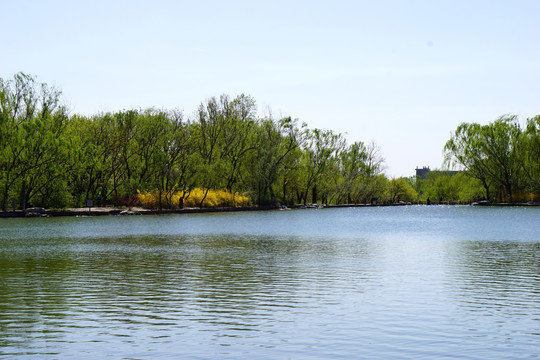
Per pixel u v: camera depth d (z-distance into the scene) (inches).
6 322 507.8
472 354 411.2
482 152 4249.5
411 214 3191.4
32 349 426.0
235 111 3708.2
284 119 3976.4
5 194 2512.3
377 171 5255.9
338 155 4677.7
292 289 671.8
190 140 3368.6
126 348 427.8
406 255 1032.2
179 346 433.4
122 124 3186.5
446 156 4362.7
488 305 576.1
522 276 768.9
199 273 802.2
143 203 3100.4
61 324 501.4
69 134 2775.6
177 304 586.2
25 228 1818.4
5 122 2439.7
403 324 498.3
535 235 1541.6
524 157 4141.2
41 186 2669.8
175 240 1362.0
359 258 984.3
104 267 866.1
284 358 404.5
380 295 631.8
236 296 629.0
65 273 802.2
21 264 901.8
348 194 5246.1
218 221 2321.6
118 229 1782.7
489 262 920.9
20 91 2620.6
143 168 3272.6
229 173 3725.4
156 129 3191.4
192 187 3454.7
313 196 4877.0
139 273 802.2
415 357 404.8
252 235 1544.0
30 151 2485.2
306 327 489.1
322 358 403.9
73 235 1519.4
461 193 5177.2
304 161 4443.9
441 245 1242.0
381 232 1684.3
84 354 413.7
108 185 3336.6
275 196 4244.6
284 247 1190.9
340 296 627.2
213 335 464.1
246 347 430.3
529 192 4293.8
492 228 1878.7
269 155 3786.9
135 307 570.9
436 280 736.3
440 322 505.4
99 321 511.8
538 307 568.4
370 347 428.8
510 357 404.2
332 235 1556.3
